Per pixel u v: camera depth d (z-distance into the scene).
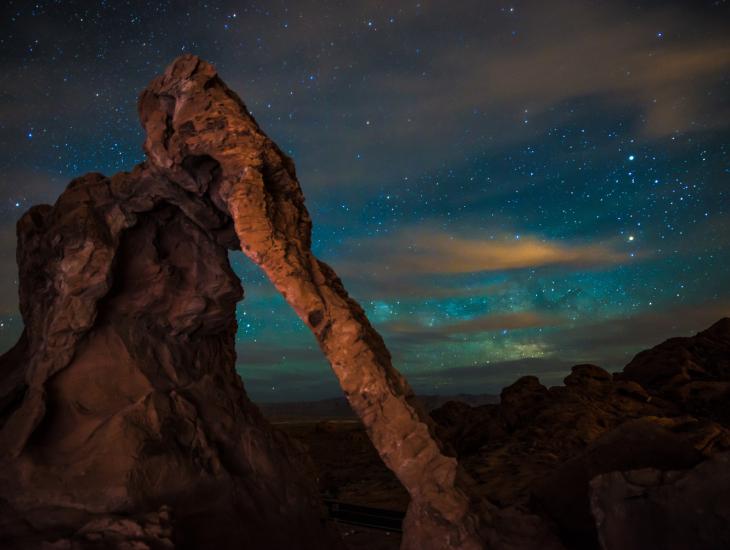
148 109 5.47
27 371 5.46
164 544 4.16
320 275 4.91
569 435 14.06
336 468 16.00
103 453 5.05
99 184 5.86
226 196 5.12
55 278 5.63
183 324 6.16
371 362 4.54
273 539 5.55
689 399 16.20
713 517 3.20
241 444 6.07
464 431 16.25
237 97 5.61
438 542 4.19
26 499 4.82
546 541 4.43
